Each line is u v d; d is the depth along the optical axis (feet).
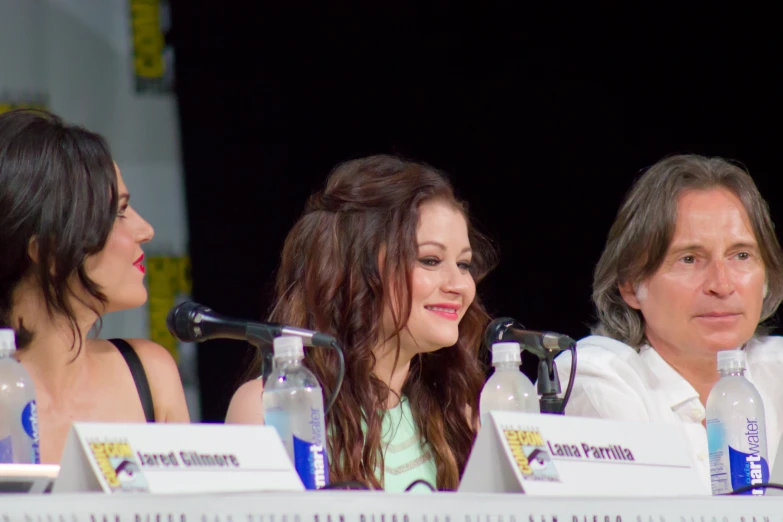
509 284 62.18
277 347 23.86
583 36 63.36
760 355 37.14
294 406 23.67
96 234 28.37
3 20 51.21
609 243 36.99
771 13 63.21
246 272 57.06
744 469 26.86
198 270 55.98
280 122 58.85
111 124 53.93
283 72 59.11
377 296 33.06
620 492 20.94
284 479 19.72
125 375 31.73
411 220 33.27
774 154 62.80
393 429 33.71
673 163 35.96
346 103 60.34
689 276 34.78
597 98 63.31
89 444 18.06
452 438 34.68
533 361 58.80
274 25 58.90
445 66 62.18
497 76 62.75
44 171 28.12
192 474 18.74
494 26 62.80
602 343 36.29
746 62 63.31
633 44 63.57
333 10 60.34
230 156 57.26
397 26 61.62
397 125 61.26
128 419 31.14
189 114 56.24
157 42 55.57
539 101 63.05
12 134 28.40
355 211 33.71
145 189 55.06
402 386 34.78
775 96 63.00
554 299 62.34
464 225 34.35
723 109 63.31
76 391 30.32
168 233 55.57
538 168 62.80
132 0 54.75
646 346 36.45
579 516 19.75
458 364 35.12
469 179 62.18
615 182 63.05
